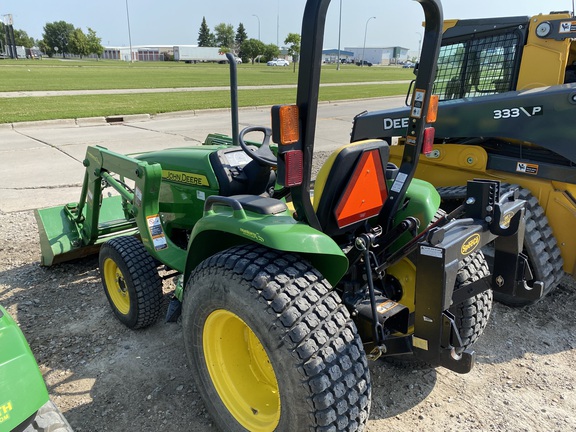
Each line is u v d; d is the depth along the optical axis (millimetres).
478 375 3121
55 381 3010
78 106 16656
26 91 21391
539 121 3723
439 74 5074
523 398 2904
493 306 4004
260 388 2500
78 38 98750
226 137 4484
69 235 4496
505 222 2289
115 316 3721
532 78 4289
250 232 2098
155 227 3301
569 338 3549
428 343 2184
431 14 2256
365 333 2516
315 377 1935
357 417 2021
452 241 2068
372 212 2516
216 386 2498
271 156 3131
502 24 4426
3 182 7395
